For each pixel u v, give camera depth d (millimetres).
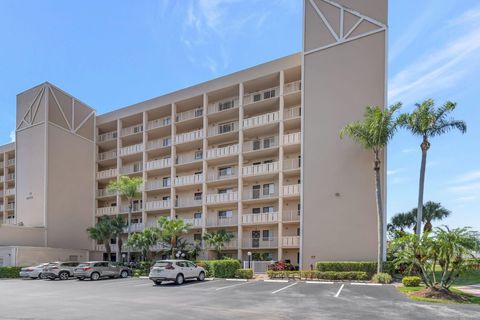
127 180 40469
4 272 34062
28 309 14266
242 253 36000
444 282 16906
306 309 13695
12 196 56281
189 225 36125
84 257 44156
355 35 31312
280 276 27188
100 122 50469
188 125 43625
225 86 39469
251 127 37094
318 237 30031
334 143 30750
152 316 12531
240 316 12398
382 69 29875
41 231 42062
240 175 37156
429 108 28328
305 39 33500
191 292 19469
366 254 28125
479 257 16172
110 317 12438
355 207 29109
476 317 12094
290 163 35094
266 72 36750
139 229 43906
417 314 12594
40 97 45875
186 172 43625
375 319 11789
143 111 46094
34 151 45375
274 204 36500
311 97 32375
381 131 26375
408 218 51250
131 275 32500
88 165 49031
